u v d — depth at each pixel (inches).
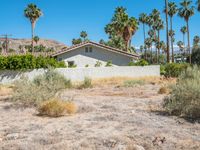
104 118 468.4
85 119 465.1
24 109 569.0
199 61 2146.9
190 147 312.7
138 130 382.9
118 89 1024.9
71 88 1088.2
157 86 1095.6
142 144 323.9
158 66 1683.1
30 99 604.7
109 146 319.0
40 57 1455.5
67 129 398.0
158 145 322.7
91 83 1217.4
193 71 582.6
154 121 440.8
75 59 1745.8
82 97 785.6
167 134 362.9
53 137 354.9
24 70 1396.4
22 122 456.1
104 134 362.6
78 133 372.8
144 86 1111.0
